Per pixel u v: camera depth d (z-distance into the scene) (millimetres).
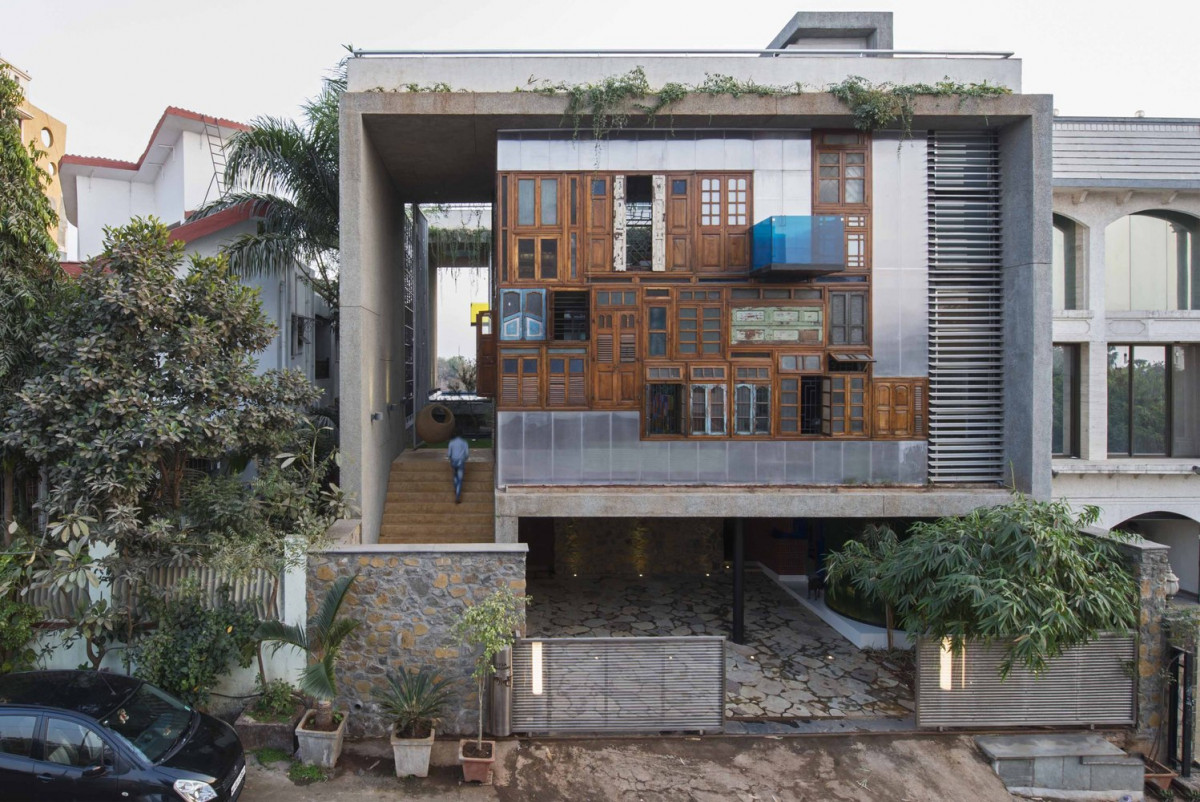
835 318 11078
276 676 8406
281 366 13617
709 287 10930
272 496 8555
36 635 8180
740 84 10711
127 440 7465
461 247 21250
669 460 10977
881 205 11078
